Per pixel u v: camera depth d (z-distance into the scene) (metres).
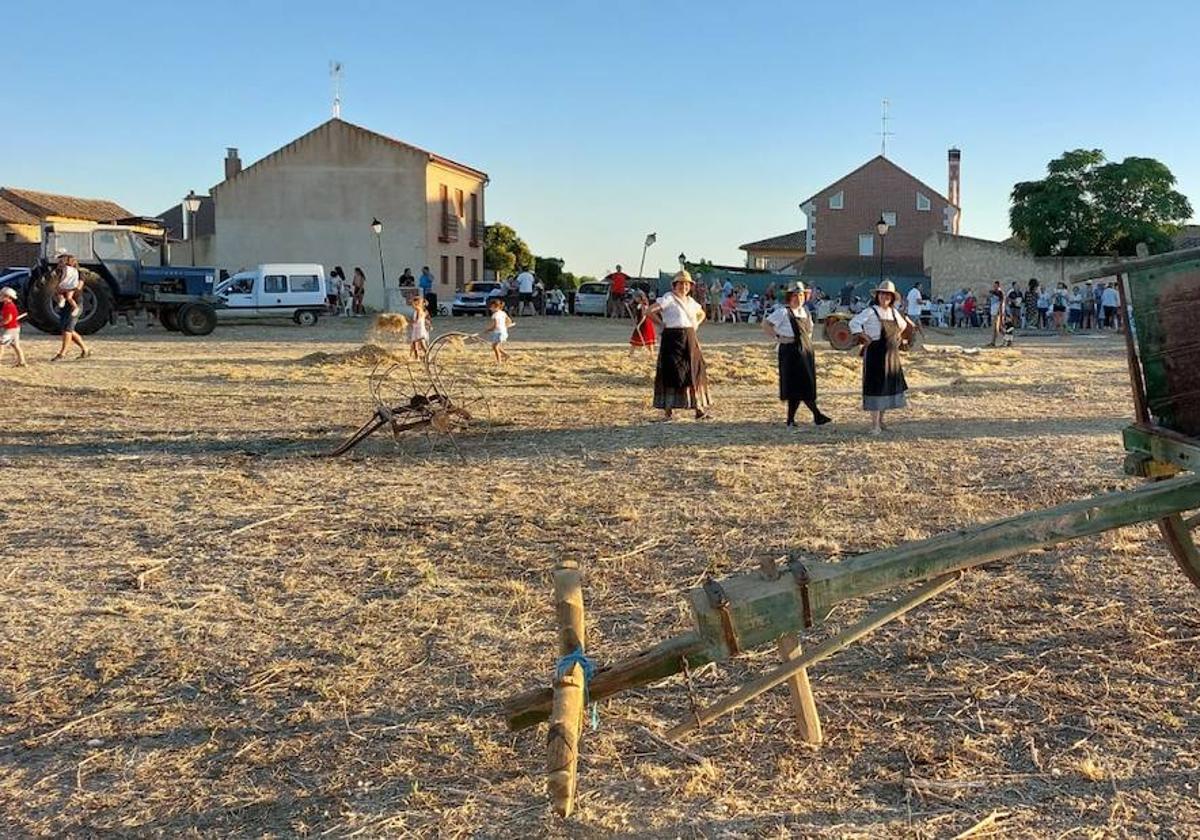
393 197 53.81
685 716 4.61
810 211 72.44
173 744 4.42
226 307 37.66
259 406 15.50
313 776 4.14
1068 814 3.79
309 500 8.89
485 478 9.83
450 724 4.57
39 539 7.57
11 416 14.13
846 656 5.24
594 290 49.72
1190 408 4.62
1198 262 4.57
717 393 17.47
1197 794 3.90
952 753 4.23
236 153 64.19
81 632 5.67
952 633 5.52
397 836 3.71
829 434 12.46
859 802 3.89
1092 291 42.91
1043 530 3.66
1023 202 60.88
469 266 60.81
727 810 3.84
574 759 3.40
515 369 21.03
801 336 12.98
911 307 42.56
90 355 24.00
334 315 45.28
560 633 3.71
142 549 7.30
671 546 7.32
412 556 7.09
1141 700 4.70
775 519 8.03
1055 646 5.32
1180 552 5.11
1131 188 58.34
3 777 4.16
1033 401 16.34
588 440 12.12
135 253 31.84
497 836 3.71
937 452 11.09
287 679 5.06
